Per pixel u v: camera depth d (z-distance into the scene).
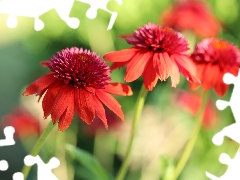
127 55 0.48
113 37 0.95
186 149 0.52
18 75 1.18
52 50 1.08
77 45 1.03
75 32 1.00
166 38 0.49
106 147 0.79
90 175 0.70
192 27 0.81
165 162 0.54
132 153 0.76
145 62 0.48
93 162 0.53
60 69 0.44
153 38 0.49
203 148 0.83
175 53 0.49
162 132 0.77
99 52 0.90
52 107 0.43
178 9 0.84
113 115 0.75
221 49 0.52
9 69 1.19
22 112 0.75
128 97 0.92
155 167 0.75
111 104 0.45
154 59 0.48
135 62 0.47
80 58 0.45
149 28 0.50
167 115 0.81
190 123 0.82
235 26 1.00
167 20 0.84
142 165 0.75
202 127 0.77
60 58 0.45
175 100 0.78
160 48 0.49
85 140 0.90
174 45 0.49
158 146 0.76
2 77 1.18
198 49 0.53
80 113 0.43
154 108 0.81
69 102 0.44
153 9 0.97
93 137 0.86
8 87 1.17
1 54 1.22
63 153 0.68
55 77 0.44
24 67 1.17
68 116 0.43
